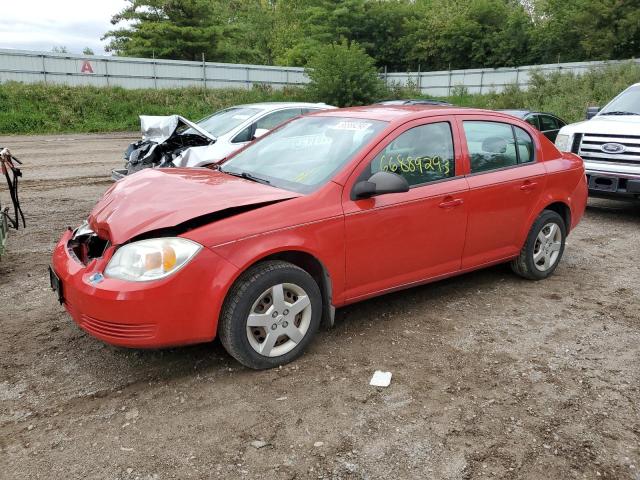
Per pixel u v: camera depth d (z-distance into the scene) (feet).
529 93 96.32
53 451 9.18
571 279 17.99
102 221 11.48
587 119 30.83
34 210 27.25
